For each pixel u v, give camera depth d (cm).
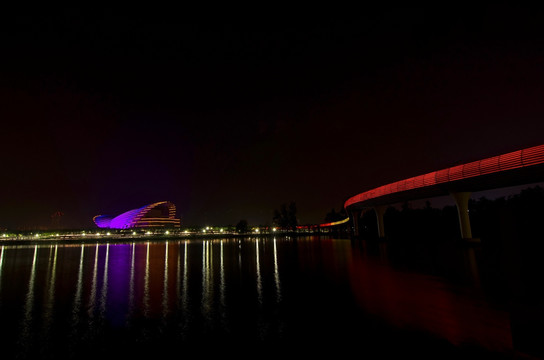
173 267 2908
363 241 7538
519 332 652
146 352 926
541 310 615
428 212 9788
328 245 6306
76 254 4844
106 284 2031
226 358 871
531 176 3634
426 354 860
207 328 1124
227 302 1494
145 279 2216
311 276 2227
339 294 1619
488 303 1400
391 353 873
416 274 2219
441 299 1479
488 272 2236
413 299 1484
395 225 10544
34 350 957
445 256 3300
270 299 1538
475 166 4069
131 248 6388
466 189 4591
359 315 1234
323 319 1195
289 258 3622
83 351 944
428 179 4919
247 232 18975
